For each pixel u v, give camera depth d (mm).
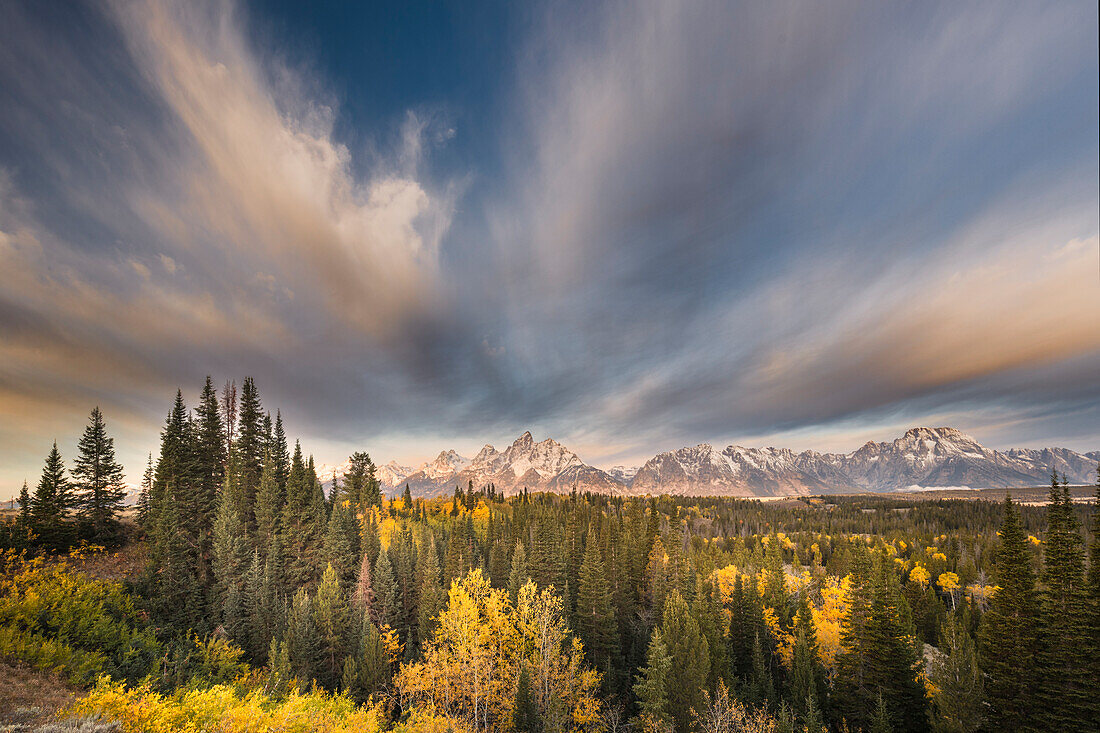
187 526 58625
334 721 25797
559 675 39688
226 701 22750
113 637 31891
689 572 78500
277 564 58906
